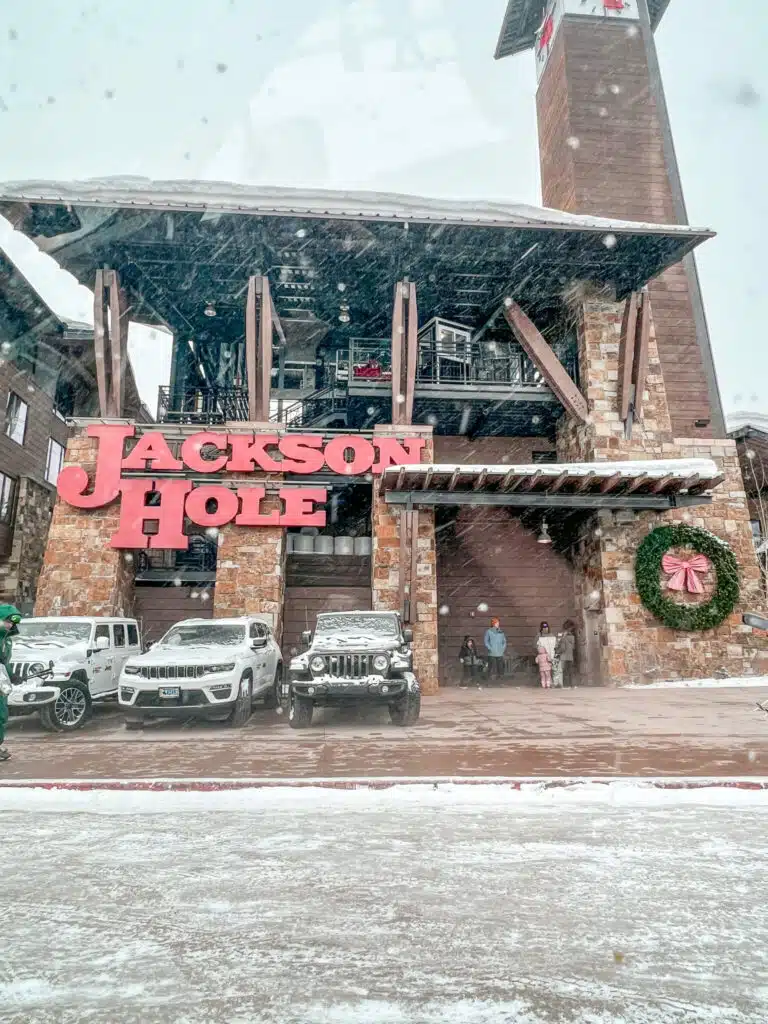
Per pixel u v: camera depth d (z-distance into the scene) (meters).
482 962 2.45
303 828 4.45
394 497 16.59
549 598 20.59
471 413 21.44
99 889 3.25
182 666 9.67
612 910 2.96
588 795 5.37
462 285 20.44
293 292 21.08
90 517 16.81
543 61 28.09
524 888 3.24
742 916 2.88
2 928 2.78
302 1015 2.07
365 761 6.80
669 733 8.59
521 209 18.14
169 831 4.39
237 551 16.77
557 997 2.18
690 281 23.50
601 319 20.16
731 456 19.55
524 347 19.95
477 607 20.48
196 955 2.51
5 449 22.34
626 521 18.44
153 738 8.83
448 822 4.59
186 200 16.80
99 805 5.25
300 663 9.64
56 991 2.23
